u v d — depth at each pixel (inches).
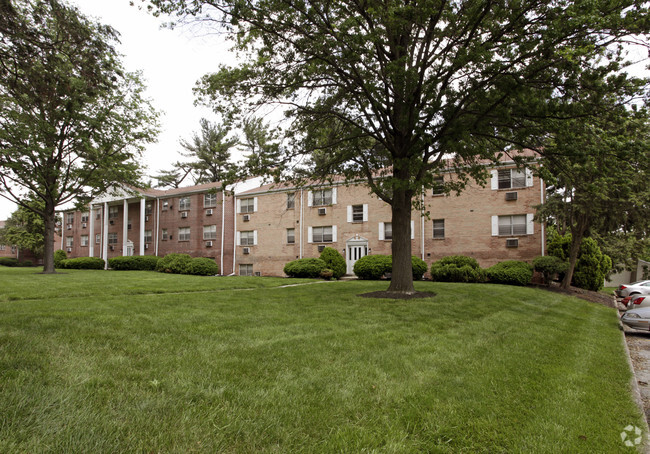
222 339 219.8
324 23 375.9
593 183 422.9
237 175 470.3
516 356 217.5
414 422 129.1
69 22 224.7
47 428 104.9
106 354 177.6
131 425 110.5
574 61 313.7
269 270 1064.8
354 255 943.0
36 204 1024.9
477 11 331.0
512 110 384.2
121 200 1272.1
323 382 157.5
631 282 1285.7
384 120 440.8
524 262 725.9
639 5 295.4
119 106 799.1
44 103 273.4
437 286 585.3
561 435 125.6
